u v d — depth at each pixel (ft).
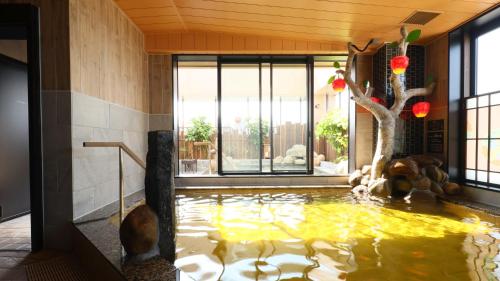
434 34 17.28
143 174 18.17
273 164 21.25
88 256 8.49
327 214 13.43
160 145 7.97
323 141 32.65
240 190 19.13
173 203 8.14
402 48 16.16
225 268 7.91
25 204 14.17
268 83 21.30
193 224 11.96
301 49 19.51
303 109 21.43
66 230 10.16
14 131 13.60
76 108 10.52
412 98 19.06
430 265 8.15
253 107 21.26
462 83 16.35
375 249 9.31
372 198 16.74
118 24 14.69
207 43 19.22
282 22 16.70
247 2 14.40
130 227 7.14
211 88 23.03
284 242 9.93
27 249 10.00
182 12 15.76
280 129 21.38
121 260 7.13
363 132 20.66
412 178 16.11
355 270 7.82
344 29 17.26
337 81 17.98
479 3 13.34
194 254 8.87
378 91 19.88
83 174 10.96
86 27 11.30
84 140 11.07
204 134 24.97
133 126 16.84
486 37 15.14
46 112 10.11
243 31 18.45
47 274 8.19
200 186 19.89
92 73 11.77
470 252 9.07
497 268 7.96
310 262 8.32
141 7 14.89
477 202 14.11
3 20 9.75
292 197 17.16
